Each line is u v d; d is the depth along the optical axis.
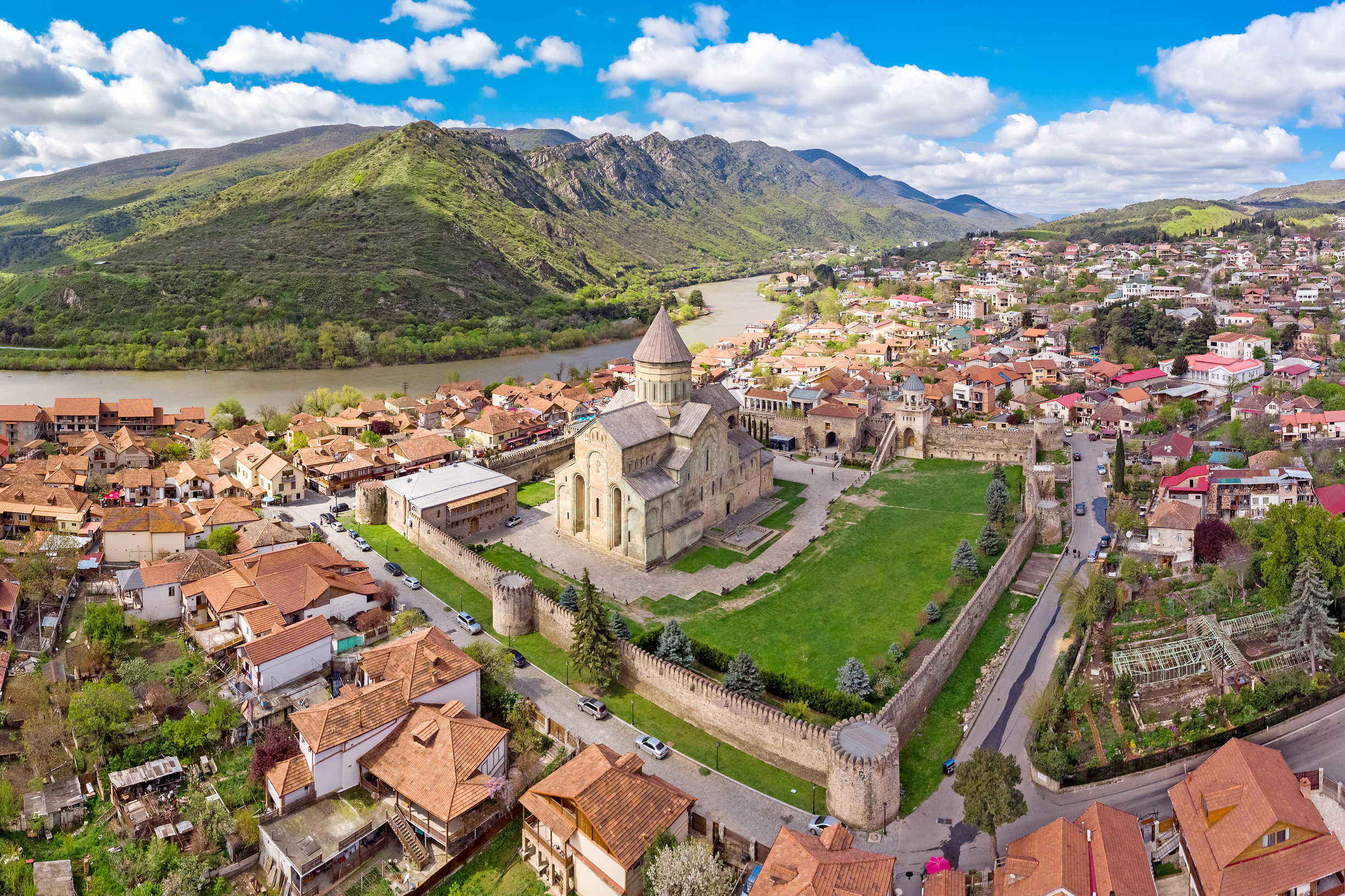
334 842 74.75
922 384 187.62
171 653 103.69
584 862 72.12
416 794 78.06
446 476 150.38
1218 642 101.81
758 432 196.62
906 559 132.12
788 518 151.00
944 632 109.88
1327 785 82.75
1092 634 109.62
